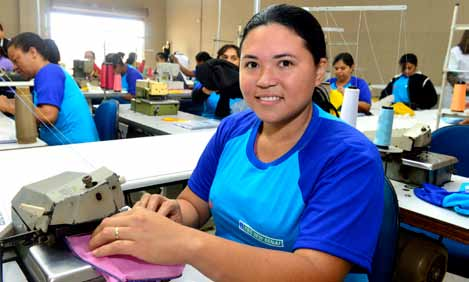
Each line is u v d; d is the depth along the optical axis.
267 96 0.77
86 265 0.72
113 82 4.41
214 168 1.04
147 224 0.69
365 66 5.76
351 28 5.80
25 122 1.97
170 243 0.66
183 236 0.67
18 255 0.87
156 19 10.04
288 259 0.66
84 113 2.38
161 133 2.62
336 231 0.69
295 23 0.74
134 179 1.36
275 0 6.37
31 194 0.80
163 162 1.58
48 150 1.71
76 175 0.85
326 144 0.79
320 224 0.70
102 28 9.34
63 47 8.88
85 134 2.36
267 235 0.82
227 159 0.95
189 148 1.83
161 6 10.05
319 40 0.76
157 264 0.69
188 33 9.55
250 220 0.84
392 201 0.96
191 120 3.01
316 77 0.79
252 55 0.76
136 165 1.52
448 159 1.51
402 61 4.10
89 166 1.48
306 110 0.83
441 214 1.25
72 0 8.80
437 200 1.31
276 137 0.85
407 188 1.46
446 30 4.98
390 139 1.50
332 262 0.67
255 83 0.77
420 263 1.09
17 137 1.99
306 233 0.71
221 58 3.09
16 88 1.99
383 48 5.58
